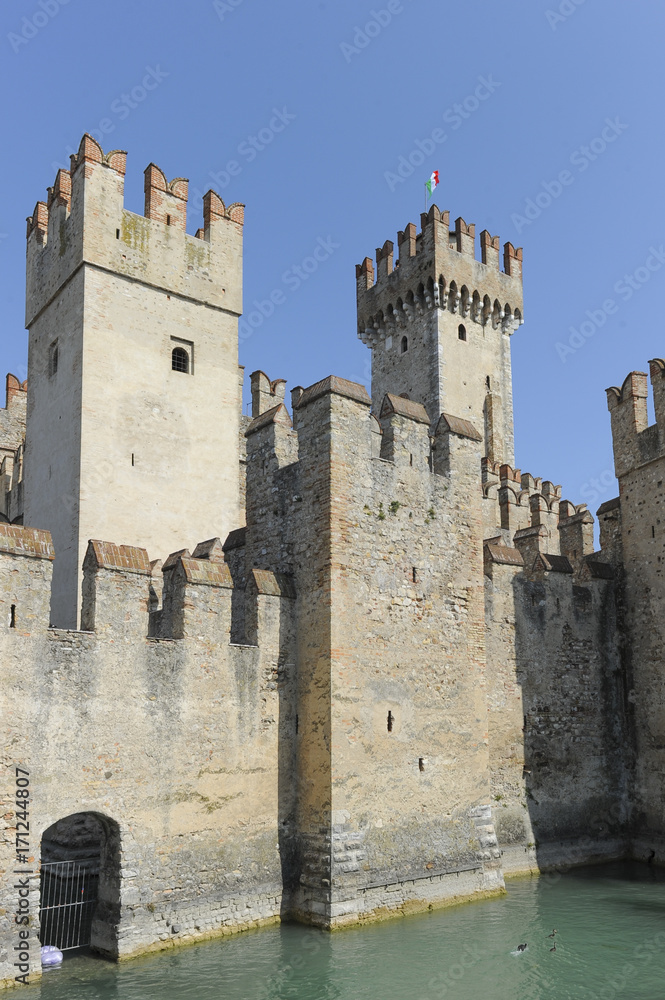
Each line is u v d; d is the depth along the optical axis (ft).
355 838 65.46
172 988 52.03
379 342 195.00
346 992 51.98
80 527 87.30
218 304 102.89
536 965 57.16
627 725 94.22
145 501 92.79
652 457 94.84
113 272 94.17
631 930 64.90
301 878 65.92
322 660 67.31
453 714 74.90
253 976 54.29
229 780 64.13
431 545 76.13
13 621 54.70
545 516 123.13
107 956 56.95
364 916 64.54
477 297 187.11
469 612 78.33
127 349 94.17
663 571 92.27
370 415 73.41
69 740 56.08
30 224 106.73
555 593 92.63
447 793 72.95
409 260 187.42
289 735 68.44
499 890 74.54
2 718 53.31
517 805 84.07
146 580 61.67
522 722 86.58
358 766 66.85
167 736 61.11
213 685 64.34
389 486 73.56
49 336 98.58
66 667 56.70
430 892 69.36
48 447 95.55
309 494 70.95
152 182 99.14
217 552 76.95
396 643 71.41
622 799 93.09
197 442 98.37
